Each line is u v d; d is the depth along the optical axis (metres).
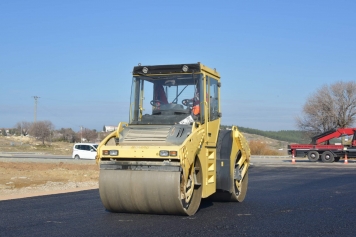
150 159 9.59
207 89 11.21
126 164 9.70
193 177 10.20
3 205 11.60
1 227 8.80
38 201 12.37
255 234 8.35
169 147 9.36
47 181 18.28
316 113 52.72
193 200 10.39
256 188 16.69
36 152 58.50
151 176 9.50
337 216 10.36
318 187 17.14
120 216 10.00
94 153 39.75
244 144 12.98
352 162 38.91
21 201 12.34
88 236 8.05
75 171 23.62
